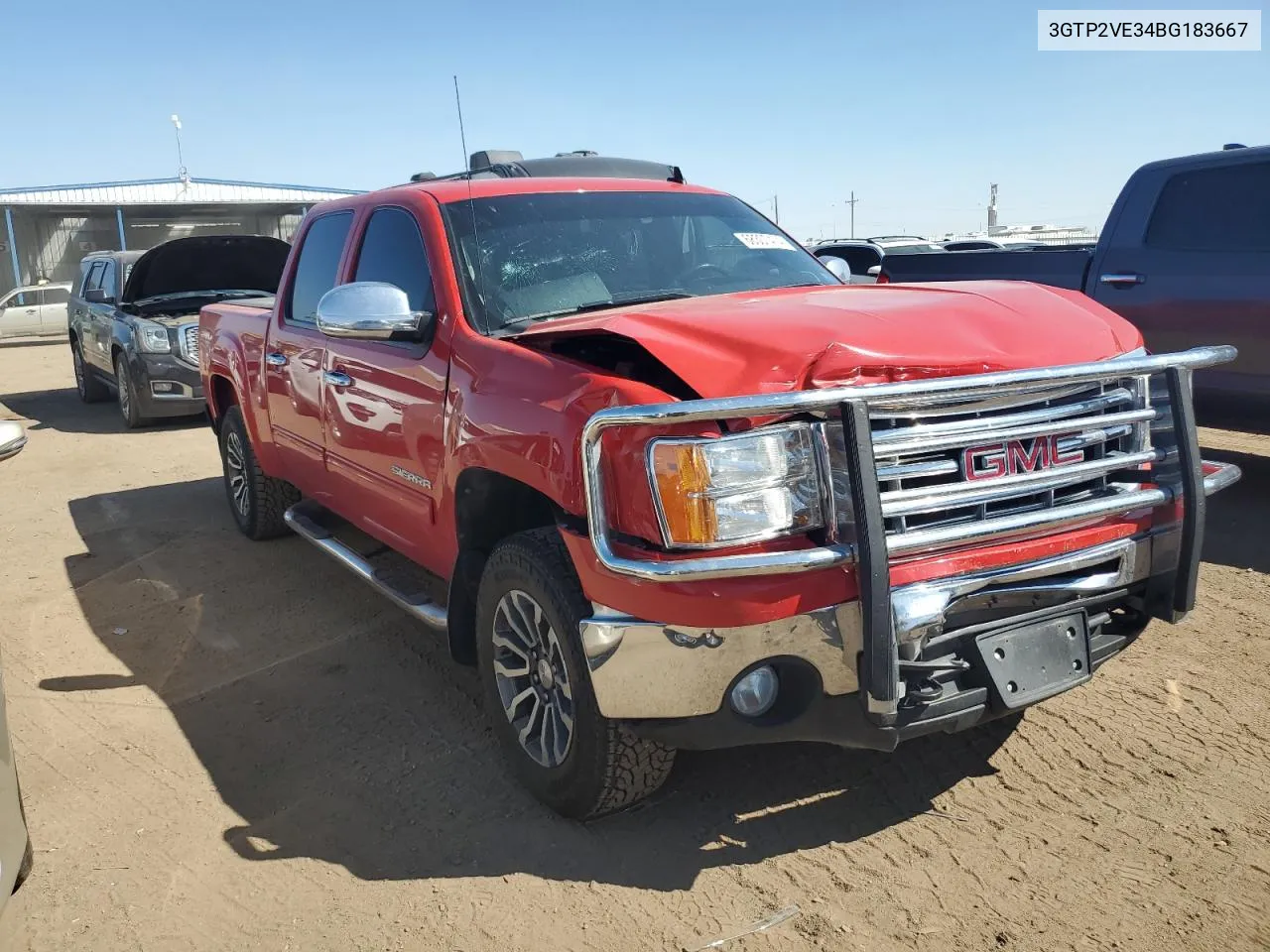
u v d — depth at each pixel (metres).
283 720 3.98
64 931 2.78
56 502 7.80
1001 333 2.95
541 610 3.05
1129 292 6.67
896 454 2.64
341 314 3.51
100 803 3.41
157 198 41.66
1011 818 3.13
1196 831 3.02
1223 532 5.86
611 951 2.62
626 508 2.68
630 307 3.61
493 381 3.27
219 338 6.19
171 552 6.25
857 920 2.70
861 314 2.93
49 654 4.73
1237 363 6.21
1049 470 2.85
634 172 6.08
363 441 4.24
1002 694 2.77
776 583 2.57
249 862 3.06
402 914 2.80
